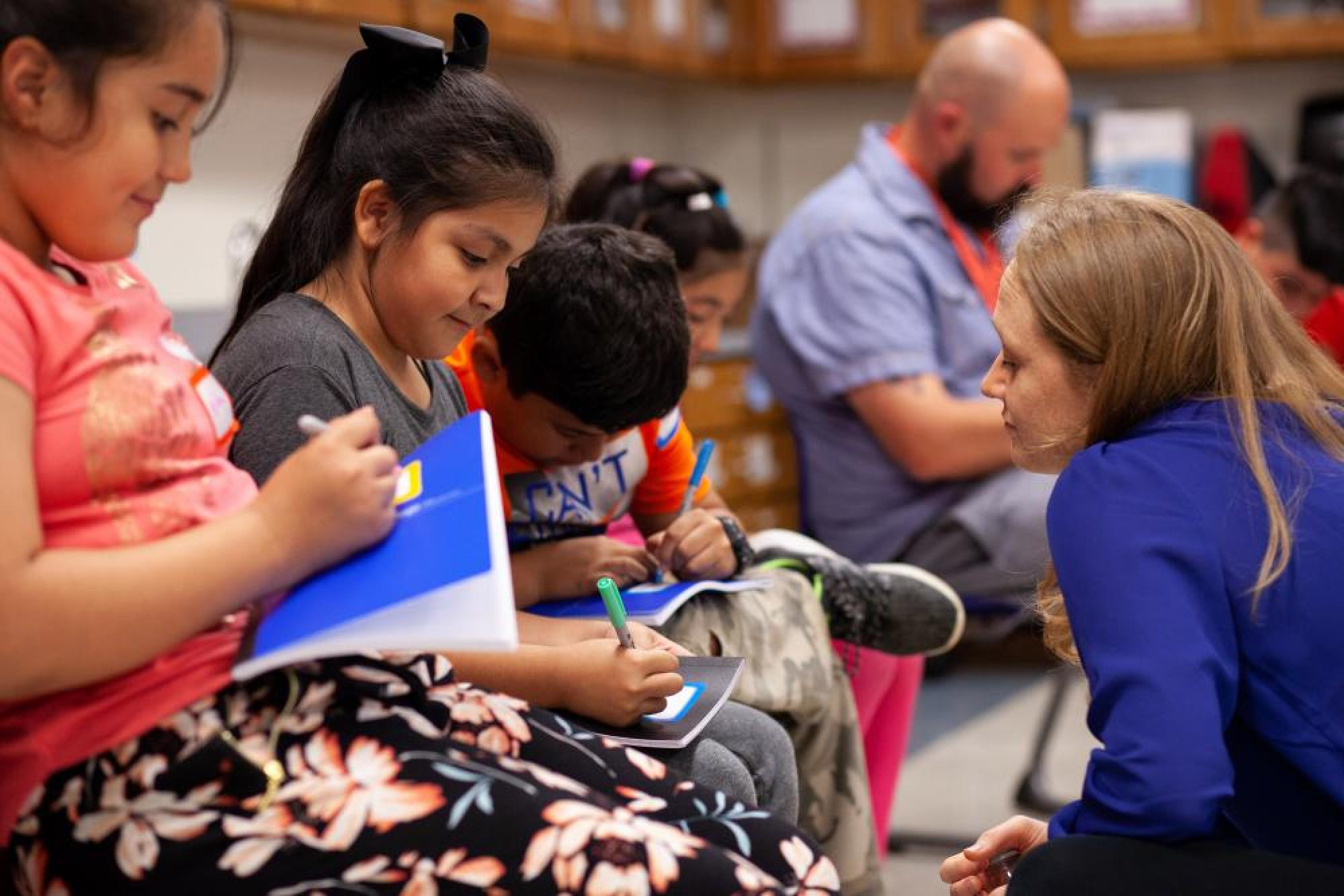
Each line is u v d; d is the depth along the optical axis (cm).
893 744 204
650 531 185
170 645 92
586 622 142
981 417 264
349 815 92
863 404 273
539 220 133
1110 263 123
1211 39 436
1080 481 117
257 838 91
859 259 276
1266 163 448
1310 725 111
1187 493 113
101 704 94
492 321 157
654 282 156
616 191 210
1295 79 473
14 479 87
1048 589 144
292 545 95
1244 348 121
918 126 291
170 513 97
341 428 98
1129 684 106
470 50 140
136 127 93
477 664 127
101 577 89
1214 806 103
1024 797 259
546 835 93
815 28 464
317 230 134
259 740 95
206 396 107
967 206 288
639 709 126
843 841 162
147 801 92
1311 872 104
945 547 268
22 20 90
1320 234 248
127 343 99
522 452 164
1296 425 120
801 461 293
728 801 110
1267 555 111
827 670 160
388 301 131
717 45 461
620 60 408
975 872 128
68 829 93
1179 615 108
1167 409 122
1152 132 433
